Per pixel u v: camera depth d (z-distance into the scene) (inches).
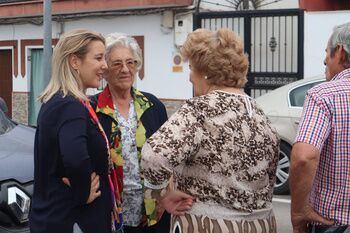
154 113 131.9
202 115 92.3
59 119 103.0
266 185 96.9
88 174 101.4
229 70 95.6
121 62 125.6
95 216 107.2
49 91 107.1
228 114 93.6
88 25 521.0
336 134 97.0
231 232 91.4
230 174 92.4
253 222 94.0
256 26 438.9
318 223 101.8
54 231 103.8
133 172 125.3
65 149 100.2
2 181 144.5
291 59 426.6
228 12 444.8
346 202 98.1
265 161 95.5
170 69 466.6
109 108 126.0
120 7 482.3
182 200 94.1
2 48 598.9
